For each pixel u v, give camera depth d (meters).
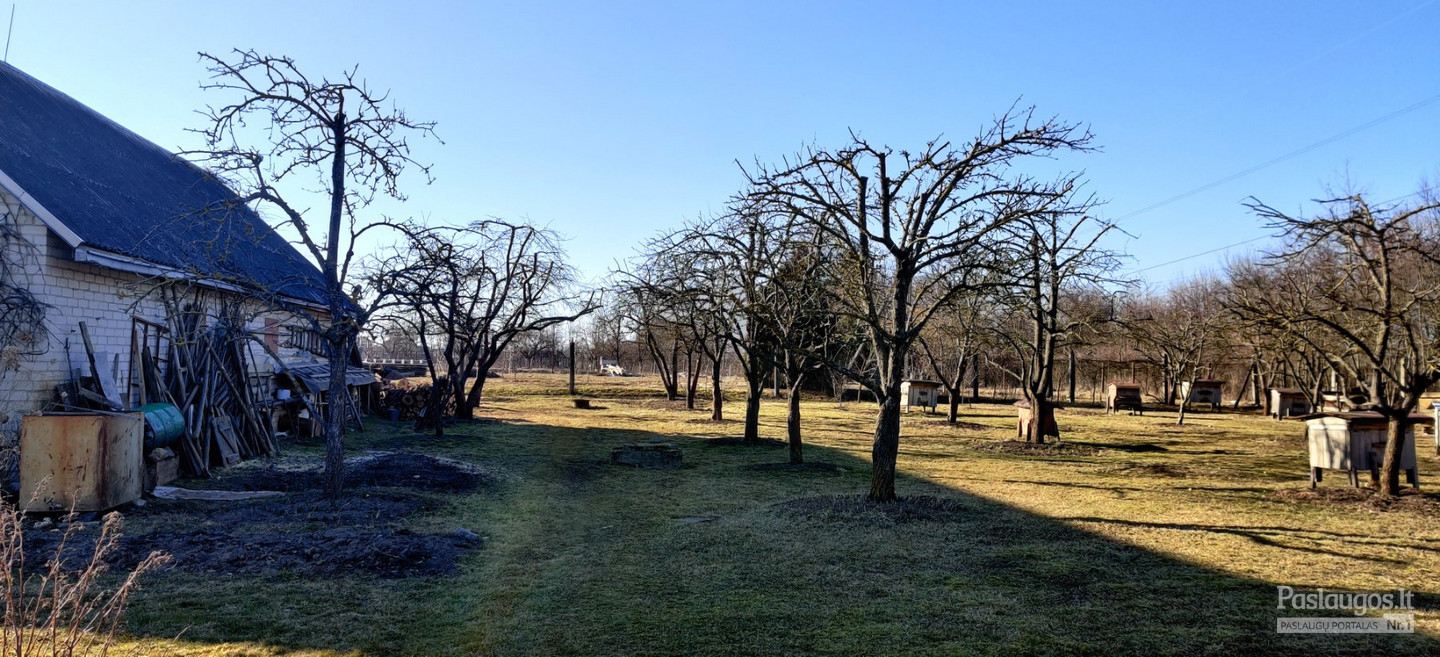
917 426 26.19
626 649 5.46
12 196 10.91
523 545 8.59
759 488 12.70
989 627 5.80
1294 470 15.34
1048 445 19.80
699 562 7.84
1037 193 9.70
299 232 9.79
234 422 14.52
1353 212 10.81
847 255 11.41
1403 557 7.80
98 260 11.23
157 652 5.16
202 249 14.03
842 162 10.22
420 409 27.16
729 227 14.39
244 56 9.32
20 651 4.33
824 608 6.32
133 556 7.24
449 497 11.14
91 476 8.94
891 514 9.88
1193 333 29.80
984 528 9.25
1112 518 9.91
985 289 10.97
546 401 36.75
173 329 13.49
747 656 5.31
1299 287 15.26
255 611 5.98
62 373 11.20
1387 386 14.45
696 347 27.66
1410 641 5.41
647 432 22.78
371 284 10.04
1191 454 18.38
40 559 7.07
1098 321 20.25
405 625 5.84
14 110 13.73
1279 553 8.01
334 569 7.08
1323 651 5.25
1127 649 5.32
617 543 8.76
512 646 5.51
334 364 10.42
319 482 12.14
